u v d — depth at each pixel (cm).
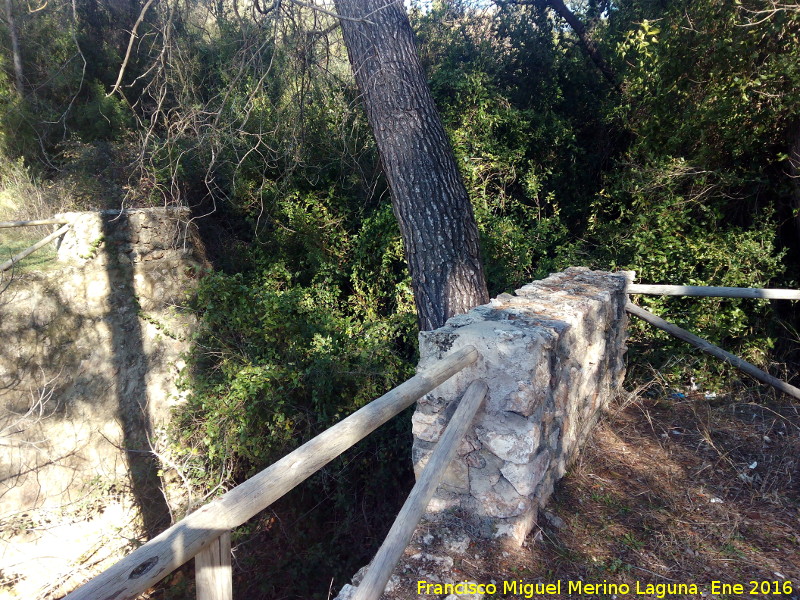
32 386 543
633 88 664
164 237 671
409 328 637
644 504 275
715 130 595
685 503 276
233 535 540
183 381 640
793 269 608
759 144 586
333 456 155
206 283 639
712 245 572
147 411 654
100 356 603
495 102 756
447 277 449
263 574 534
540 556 232
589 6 968
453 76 748
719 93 573
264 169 762
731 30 532
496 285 662
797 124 543
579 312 296
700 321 550
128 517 614
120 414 625
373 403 177
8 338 525
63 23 821
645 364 505
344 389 577
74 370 579
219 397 604
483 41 933
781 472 302
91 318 594
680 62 586
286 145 648
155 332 660
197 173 784
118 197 791
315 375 567
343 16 430
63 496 571
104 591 93
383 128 461
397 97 454
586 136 862
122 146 859
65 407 572
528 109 793
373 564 159
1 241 650
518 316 272
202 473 580
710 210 602
